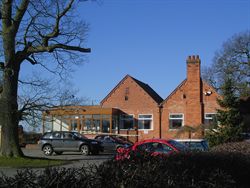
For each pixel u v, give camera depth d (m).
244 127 35.28
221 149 15.58
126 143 39.12
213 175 8.34
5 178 5.63
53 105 25.92
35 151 40.91
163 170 7.21
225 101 32.78
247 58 59.72
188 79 49.53
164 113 50.06
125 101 51.78
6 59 24.27
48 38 24.50
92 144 35.12
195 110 48.81
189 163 8.79
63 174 5.86
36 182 5.58
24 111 25.09
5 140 24.56
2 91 24.72
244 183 10.94
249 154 13.51
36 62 25.72
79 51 25.77
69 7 24.34
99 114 51.12
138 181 6.15
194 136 45.09
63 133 35.69
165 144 18.30
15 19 24.14
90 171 6.27
